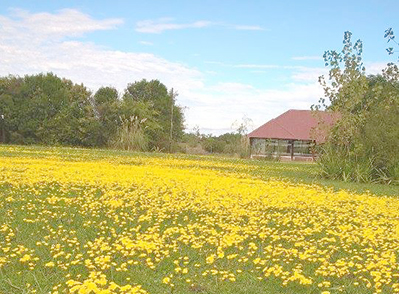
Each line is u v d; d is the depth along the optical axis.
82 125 39.31
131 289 5.41
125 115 38.62
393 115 19.11
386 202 12.95
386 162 18.70
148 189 12.95
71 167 17.28
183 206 10.81
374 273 6.31
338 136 19.89
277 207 11.26
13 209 9.82
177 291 5.85
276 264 6.96
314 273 6.74
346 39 19.73
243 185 14.66
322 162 19.62
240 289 5.98
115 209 10.30
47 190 12.16
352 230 9.21
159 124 41.81
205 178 16.09
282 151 42.25
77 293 5.49
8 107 39.94
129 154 27.23
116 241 7.67
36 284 5.84
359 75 19.80
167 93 48.84
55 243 7.54
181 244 7.93
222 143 43.72
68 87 42.78
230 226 8.95
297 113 45.72
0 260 6.38
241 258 7.21
